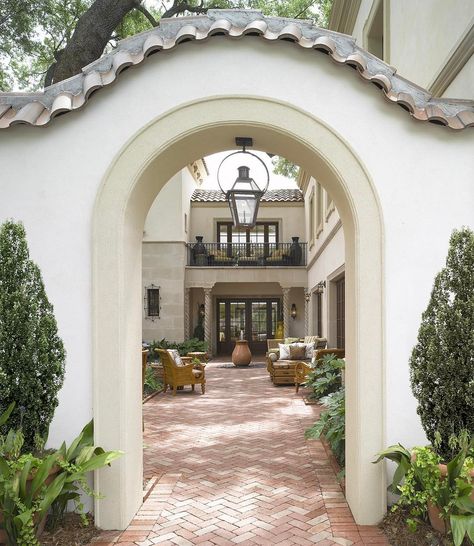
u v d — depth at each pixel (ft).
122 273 12.82
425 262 12.98
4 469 10.17
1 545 10.38
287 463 18.16
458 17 16.80
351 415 13.53
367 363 12.85
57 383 11.90
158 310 63.57
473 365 11.14
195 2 41.14
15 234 11.60
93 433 12.58
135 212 13.74
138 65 13.00
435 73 18.19
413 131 13.11
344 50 13.52
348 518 13.05
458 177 13.06
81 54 32.14
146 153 12.95
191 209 73.77
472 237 11.49
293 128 13.08
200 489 15.46
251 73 13.12
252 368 54.75
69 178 12.98
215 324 74.23
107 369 12.64
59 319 12.86
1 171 12.99
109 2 32.24
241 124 13.07
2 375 10.92
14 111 13.44
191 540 11.89
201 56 13.12
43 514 10.57
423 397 11.63
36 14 38.01
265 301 74.84
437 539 10.77
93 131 13.01
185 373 34.94
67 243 12.94
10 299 11.27
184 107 13.03
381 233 12.96
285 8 42.01
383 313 12.87
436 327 11.61
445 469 10.52
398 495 12.70
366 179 13.05
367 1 30.78
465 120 12.94
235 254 73.15
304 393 35.32
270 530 12.40
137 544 11.68
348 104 13.12
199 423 25.52
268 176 16.33
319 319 56.90
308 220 66.74
